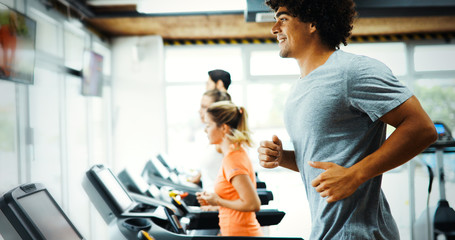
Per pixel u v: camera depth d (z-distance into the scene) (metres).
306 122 1.13
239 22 5.21
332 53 1.15
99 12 4.51
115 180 2.19
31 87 3.11
